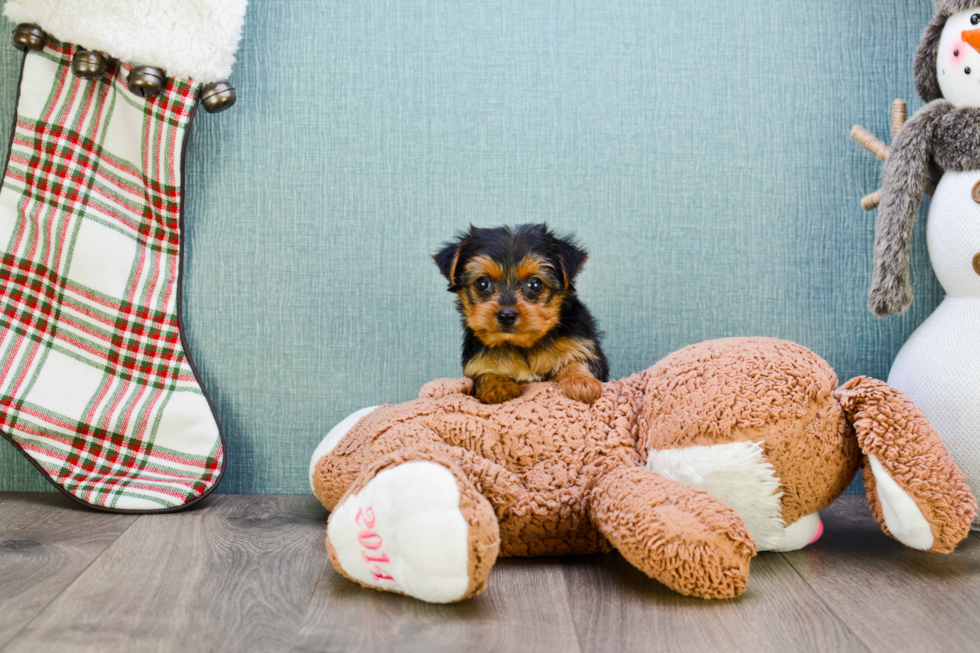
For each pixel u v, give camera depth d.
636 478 1.26
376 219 1.89
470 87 1.88
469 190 1.89
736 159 1.90
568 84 1.89
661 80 1.89
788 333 1.92
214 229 1.89
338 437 1.68
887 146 1.78
